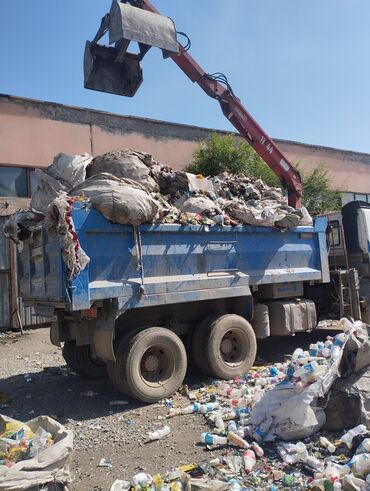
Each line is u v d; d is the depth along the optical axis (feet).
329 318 29.09
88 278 17.79
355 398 14.46
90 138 43.78
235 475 12.69
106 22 21.88
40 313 20.45
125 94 22.93
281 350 27.78
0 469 10.06
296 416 14.34
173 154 49.06
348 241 30.01
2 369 27.30
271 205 24.88
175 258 20.44
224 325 22.00
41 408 19.63
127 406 19.26
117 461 14.20
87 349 23.76
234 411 16.98
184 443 15.21
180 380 20.06
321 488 11.19
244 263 23.09
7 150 39.60
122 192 18.38
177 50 21.95
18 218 20.33
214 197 23.34
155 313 21.35
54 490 10.39
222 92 28.66
